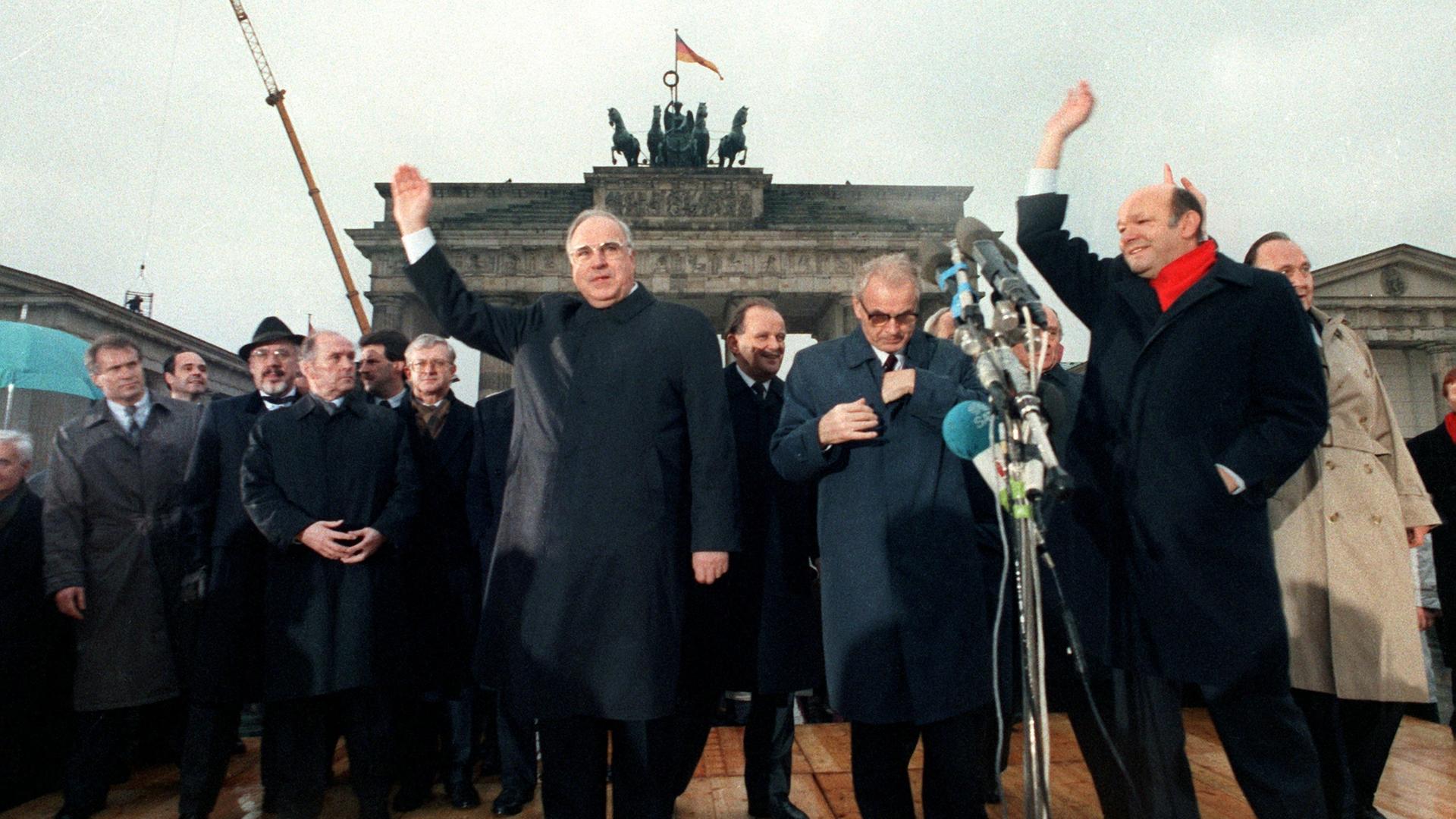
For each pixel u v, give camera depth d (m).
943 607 2.46
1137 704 2.49
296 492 3.39
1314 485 3.06
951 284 2.16
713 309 33.91
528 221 33.09
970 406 2.03
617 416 2.61
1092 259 2.72
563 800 2.52
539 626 2.49
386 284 31.91
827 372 2.83
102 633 3.75
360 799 3.34
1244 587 2.26
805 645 3.39
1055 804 3.46
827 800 3.67
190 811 3.40
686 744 3.19
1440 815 3.18
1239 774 2.31
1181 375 2.38
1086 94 2.49
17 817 3.77
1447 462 4.50
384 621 3.39
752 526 3.46
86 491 3.87
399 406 4.49
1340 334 3.25
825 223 33.38
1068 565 2.60
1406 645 2.90
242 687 3.50
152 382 20.00
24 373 7.21
